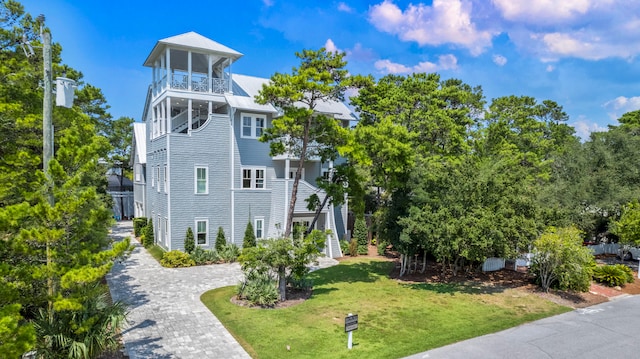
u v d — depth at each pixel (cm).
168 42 2209
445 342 1195
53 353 905
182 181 2280
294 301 1551
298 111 1638
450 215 1677
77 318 961
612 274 1941
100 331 970
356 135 1759
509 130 3312
